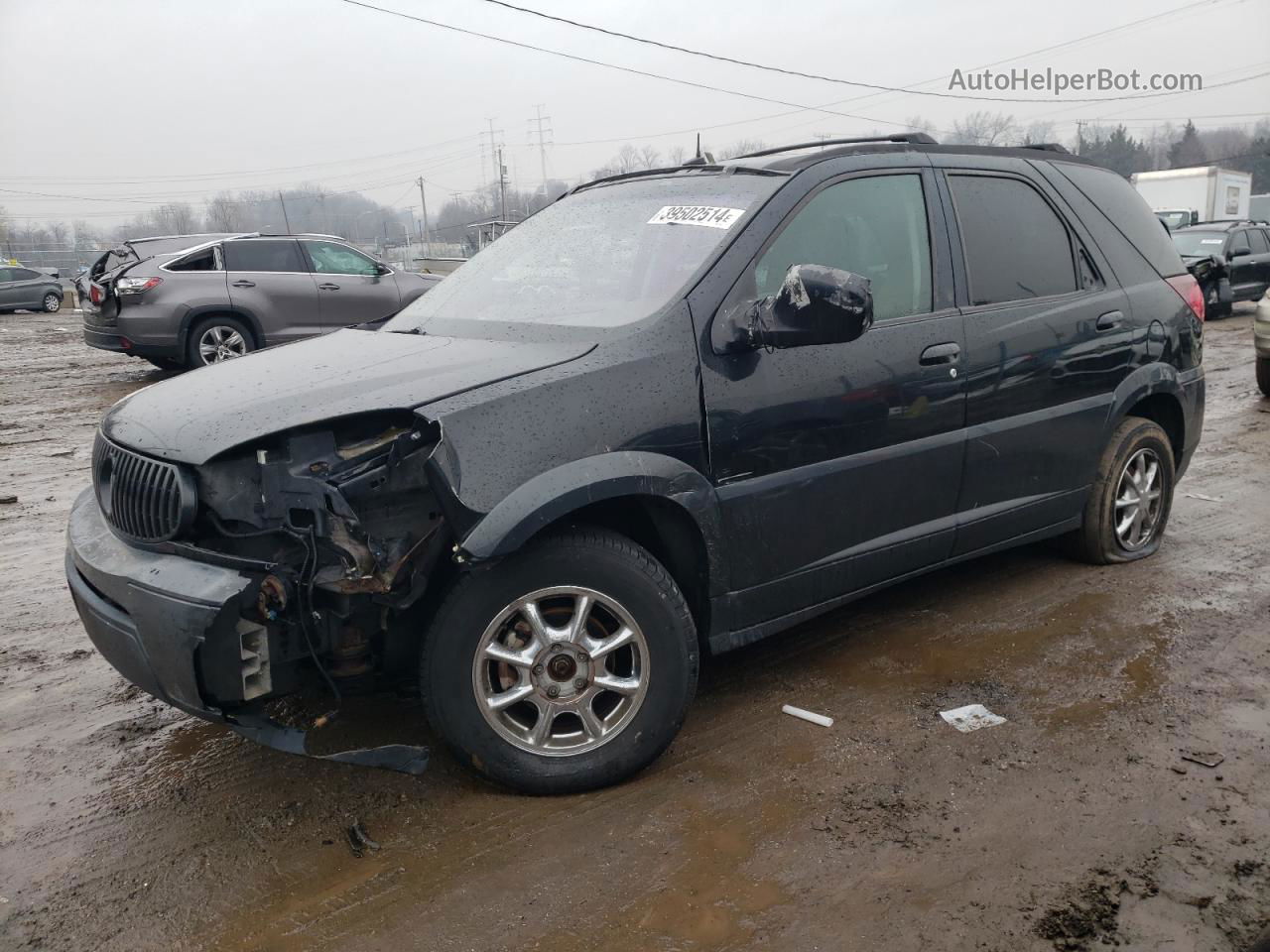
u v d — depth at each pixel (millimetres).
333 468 2822
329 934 2527
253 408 2879
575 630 3039
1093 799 3016
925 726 3504
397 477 2875
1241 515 5918
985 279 4074
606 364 3084
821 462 3504
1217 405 9555
